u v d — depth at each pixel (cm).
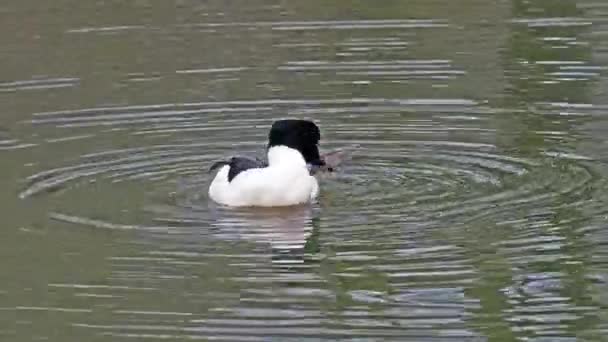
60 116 1873
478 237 1406
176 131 1808
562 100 1881
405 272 1316
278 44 2189
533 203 1507
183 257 1366
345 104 1894
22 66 2106
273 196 1516
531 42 2147
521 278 1295
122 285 1296
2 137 1788
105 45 2208
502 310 1226
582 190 1547
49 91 1986
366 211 1500
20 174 1641
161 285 1298
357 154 1703
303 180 1532
